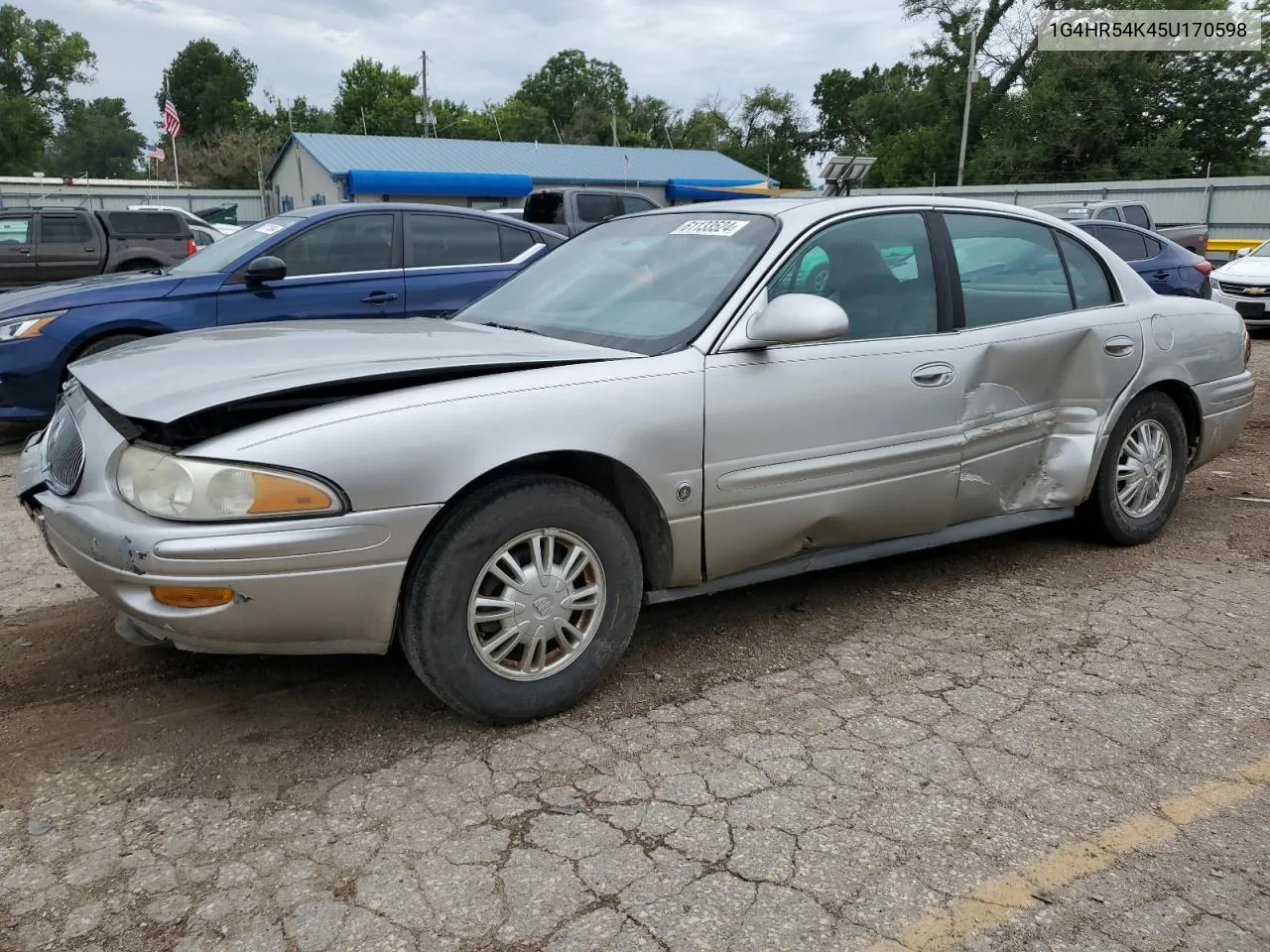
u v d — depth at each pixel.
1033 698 3.22
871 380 3.55
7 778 2.75
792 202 3.87
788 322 3.16
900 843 2.47
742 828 2.53
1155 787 2.72
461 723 3.06
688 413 3.14
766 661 3.51
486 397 2.84
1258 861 2.41
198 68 95.25
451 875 2.35
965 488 3.91
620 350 3.28
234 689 3.28
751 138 80.56
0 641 3.66
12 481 6.14
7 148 62.59
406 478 2.67
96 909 2.23
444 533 2.78
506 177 35.72
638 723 3.07
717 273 3.50
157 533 2.54
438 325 3.67
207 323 6.82
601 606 3.10
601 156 40.97
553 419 2.90
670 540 3.20
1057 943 2.13
